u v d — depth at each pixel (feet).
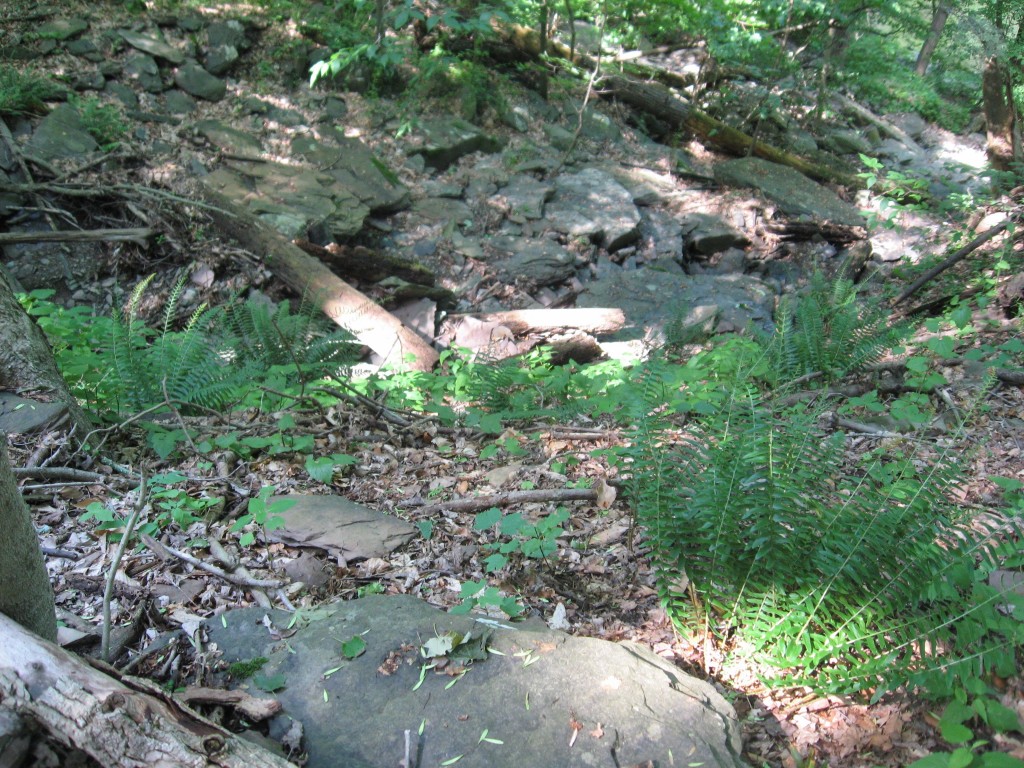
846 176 41.39
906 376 19.24
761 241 36.55
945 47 49.83
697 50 48.16
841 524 8.81
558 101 41.75
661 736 7.64
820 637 8.71
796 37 49.80
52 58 33.17
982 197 34.24
